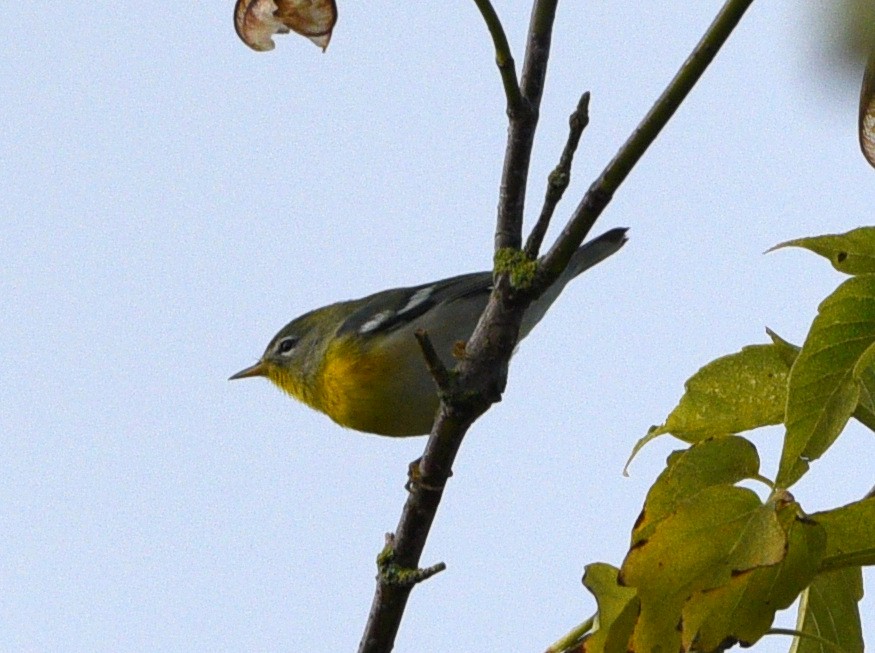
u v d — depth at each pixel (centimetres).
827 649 595
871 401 584
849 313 504
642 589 517
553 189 636
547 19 663
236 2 632
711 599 514
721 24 539
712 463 555
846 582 600
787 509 509
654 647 523
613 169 602
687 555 509
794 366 506
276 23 630
